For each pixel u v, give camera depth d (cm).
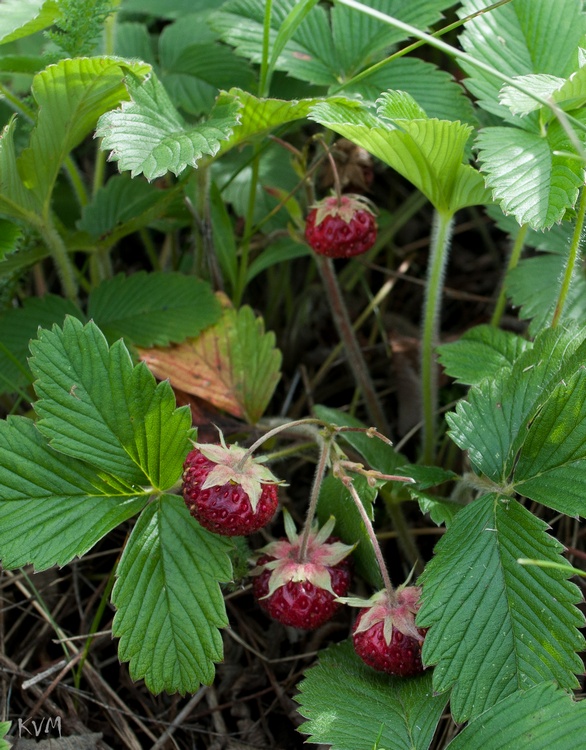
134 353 21
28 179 20
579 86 17
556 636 16
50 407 17
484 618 16
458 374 19
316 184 24
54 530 17
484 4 20
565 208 17
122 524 21
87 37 19
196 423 21
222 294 22
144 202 23
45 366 17
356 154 23
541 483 17
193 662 16
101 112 19
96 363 17
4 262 21
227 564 17
